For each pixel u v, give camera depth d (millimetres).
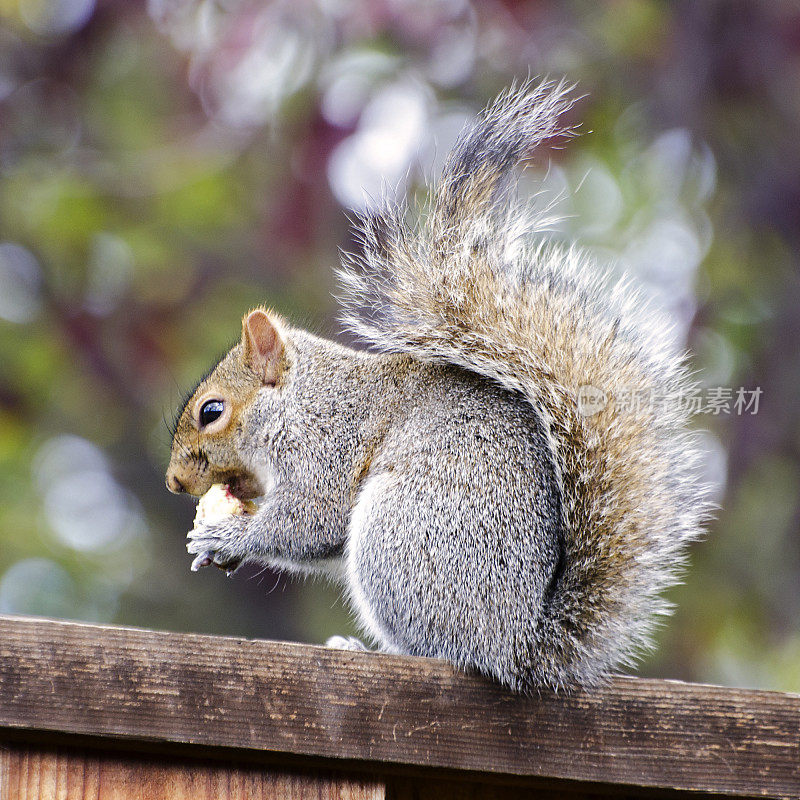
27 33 12930
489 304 6305
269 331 6992
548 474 5820
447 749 5074
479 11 11586
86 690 4762
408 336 6367
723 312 11938
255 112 12852
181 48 12750
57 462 14734
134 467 14258
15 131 13273
